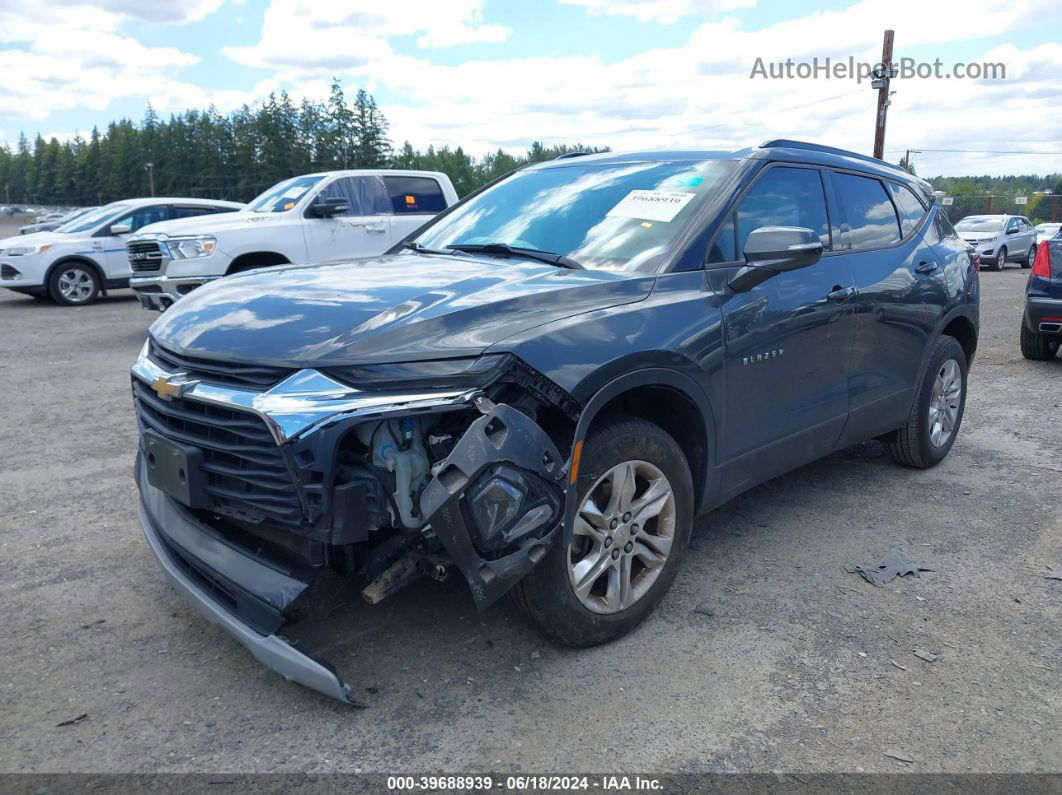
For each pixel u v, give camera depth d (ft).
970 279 17.76
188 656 10.12
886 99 100.42
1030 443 19.65
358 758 8.29
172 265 30.32
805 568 12.74
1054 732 8.81
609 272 10.97
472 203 14.76
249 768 8.14
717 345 11.00
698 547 13.51
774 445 12.55
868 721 8.96
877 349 14.61
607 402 9.99
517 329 9.09
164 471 9.34
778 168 13.12
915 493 16.14
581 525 9.71
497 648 10.27
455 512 8.16
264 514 8.55
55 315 42.63
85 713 8.97
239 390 8.48
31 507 14.94
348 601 11.03
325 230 33.40
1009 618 11.27
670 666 9.96
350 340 8.49
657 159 13.43
